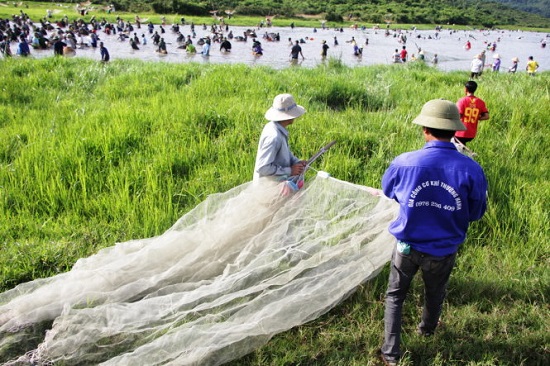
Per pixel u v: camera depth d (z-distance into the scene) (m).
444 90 12.66
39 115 9.24
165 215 5.32
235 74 13.28
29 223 5.25
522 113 9.05
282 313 3.78
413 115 9.59
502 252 5.00
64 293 4.00
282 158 4.88
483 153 7.37
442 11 118.94
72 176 6.27
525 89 12.17
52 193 5.75
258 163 4.74
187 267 4.32
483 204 3.34
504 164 6.86
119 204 5.59
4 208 5.61
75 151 6.73
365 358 3.63
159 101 10.14
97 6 71.25
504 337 3.86
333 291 4.00
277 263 4.20
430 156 3.29
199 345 3.49
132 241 4.68
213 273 4.36
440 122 3.29
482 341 3.82
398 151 7.28
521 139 7.99
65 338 3.59
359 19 99.44
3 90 11.08
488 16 143.75
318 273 4.17
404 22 104.44
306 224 4.57
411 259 3.38
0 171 6.30
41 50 30.16
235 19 73.06
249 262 4.30
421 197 3.27
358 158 7.09
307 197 4.76
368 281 4.38
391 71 16.67
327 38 53.88
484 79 16.06
